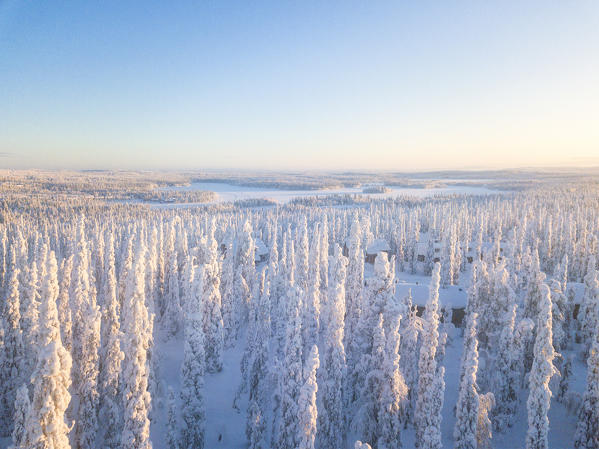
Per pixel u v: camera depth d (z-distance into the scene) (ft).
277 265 217.77
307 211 611.88
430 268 348.18
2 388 98.53
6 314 100.32
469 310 164.66
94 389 85.25
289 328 87.35
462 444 87.66
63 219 565.53
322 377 95.04
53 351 53.52
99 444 88.94
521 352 119.96
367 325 113.19
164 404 114.42
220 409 127.85
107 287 120.57
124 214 623.36
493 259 207.51
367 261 373.81
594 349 98.37
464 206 571.69
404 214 506.07
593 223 353.72
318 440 90.33
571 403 120.37
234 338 180.24
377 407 91.97
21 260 176.45
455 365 149.69
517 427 116.06
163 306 200.23
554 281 142.20
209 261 155.94
